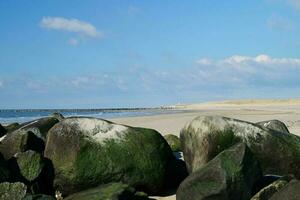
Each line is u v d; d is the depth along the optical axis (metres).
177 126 34.84
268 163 12.93
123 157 12.25
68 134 12.29
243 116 50.69
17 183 10.95
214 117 12.77
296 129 28.03
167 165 12.90
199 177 10.26
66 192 12.18
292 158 12.95
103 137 12.38
